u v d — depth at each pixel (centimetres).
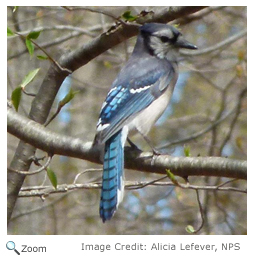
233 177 752
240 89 1520
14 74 1598
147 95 959
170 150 1418
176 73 1026
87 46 984
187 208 1616
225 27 1662
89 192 1719
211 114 1708
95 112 1755
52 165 1692
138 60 1001
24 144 948
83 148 845
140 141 1684
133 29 970
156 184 899
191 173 782
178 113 1761
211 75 1714
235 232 1450
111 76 1761
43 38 1628
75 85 1739
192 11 951
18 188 945
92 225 1678
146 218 1609
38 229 1596
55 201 1420
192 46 1006
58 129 1717
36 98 997
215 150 1450
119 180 832
